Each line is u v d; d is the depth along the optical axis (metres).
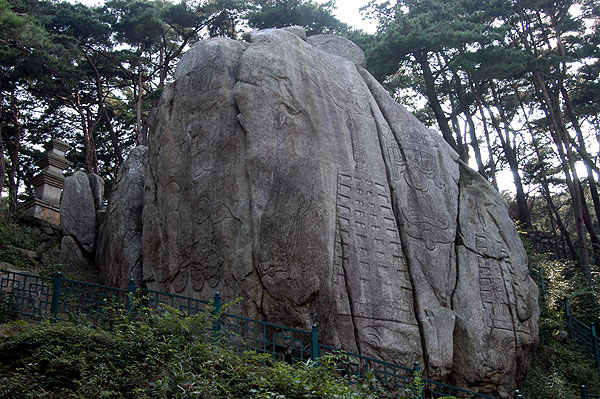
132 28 24.86
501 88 26.83
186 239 11.48
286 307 9.86
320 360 8.25
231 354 8.02
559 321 16.58
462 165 13.80
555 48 24.59
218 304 9.00
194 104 12.27
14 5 23.17
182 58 13.24
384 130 12.73
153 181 12.66
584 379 14.48
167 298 11.40
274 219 10.35
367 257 10.84
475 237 12.55
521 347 11.90
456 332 11.31
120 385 7.30
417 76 25.89
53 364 7.52
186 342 8.13
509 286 12.23
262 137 11.25
